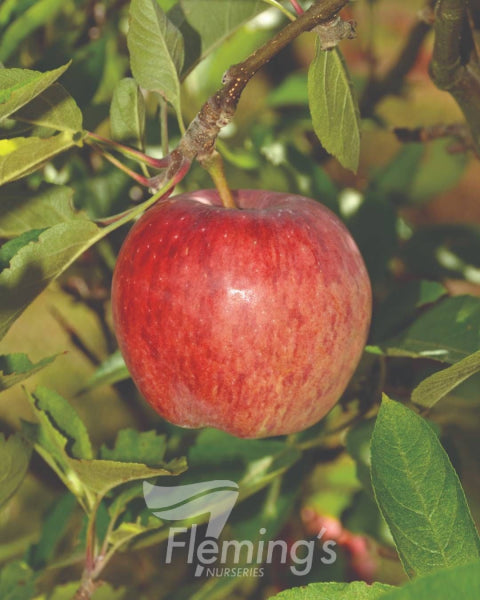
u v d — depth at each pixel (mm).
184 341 394
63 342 738
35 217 430
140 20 404
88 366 732
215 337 391
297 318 393
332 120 405
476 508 518
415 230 567
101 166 561
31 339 737
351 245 415
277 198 427
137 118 431
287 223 402
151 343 400
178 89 419
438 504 340
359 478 462
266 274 391
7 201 424
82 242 394
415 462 342
